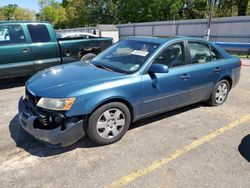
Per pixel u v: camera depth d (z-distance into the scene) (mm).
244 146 3506
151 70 3580
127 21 40625
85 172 2820
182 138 3689
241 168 2980
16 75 6066
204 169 2939
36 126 3021
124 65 3758
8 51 5781
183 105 4328
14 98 5438
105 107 3229
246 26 17250
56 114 2953
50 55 6520
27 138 3572
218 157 3205
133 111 3568
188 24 21016
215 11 33531
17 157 3090
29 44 6105
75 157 3111
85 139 3549
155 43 3934
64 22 63062
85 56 7262
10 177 2707
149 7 36094
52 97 2963
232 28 18141
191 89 4285
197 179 2752
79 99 2988
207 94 4742
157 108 3875
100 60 4152
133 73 3523
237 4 31766
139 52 3879
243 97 5824
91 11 46750
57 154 3168
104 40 7801
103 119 3287
